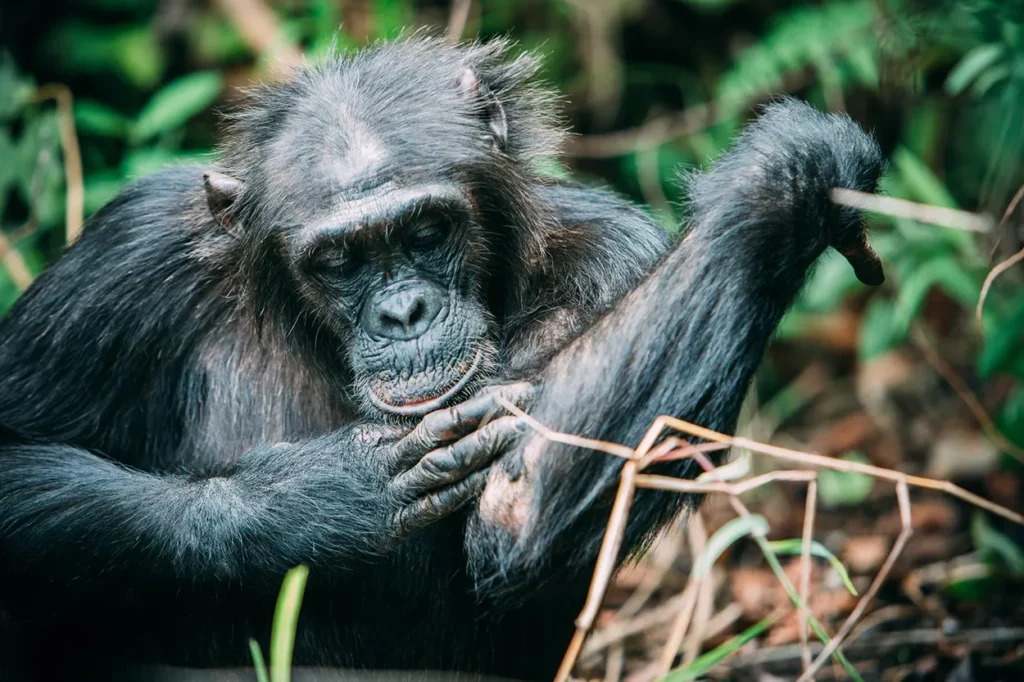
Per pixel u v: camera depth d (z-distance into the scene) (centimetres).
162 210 1194
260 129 1109
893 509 1630
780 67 1883
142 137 1750
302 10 1997
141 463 1193
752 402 1769
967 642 1309
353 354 1059
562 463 970
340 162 1022
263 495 1034
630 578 1511
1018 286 1681
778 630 1380
